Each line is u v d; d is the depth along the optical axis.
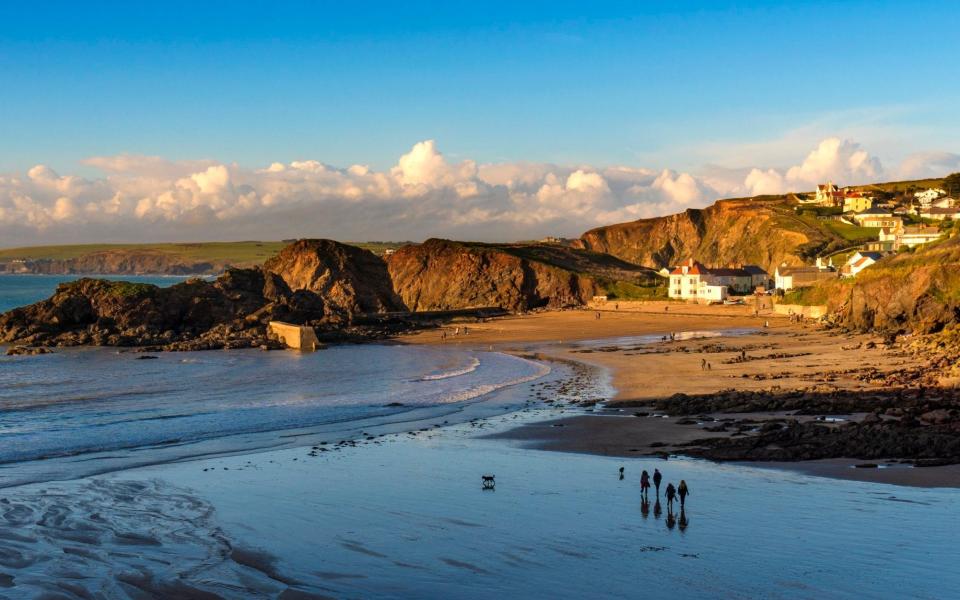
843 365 87.12
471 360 116.44
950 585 24.69
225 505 35.97
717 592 24.55
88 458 49.28
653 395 72.56
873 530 30.19
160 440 56.31
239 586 24.94
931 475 38.69
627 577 25.92
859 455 43.44
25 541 29.83
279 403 75.56
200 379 97.31
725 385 76.44
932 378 68.44
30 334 146.75
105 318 153.50
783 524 31.28
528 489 38.81
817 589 24.58
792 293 178.00
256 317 162.75
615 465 44.28
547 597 24.31
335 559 27.89
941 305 116.62
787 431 49.69
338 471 43.97
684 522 32.00
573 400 72.50
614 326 169.88
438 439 54.81
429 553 28.59
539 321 190.75
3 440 56.47
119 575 25.83
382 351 137.00
